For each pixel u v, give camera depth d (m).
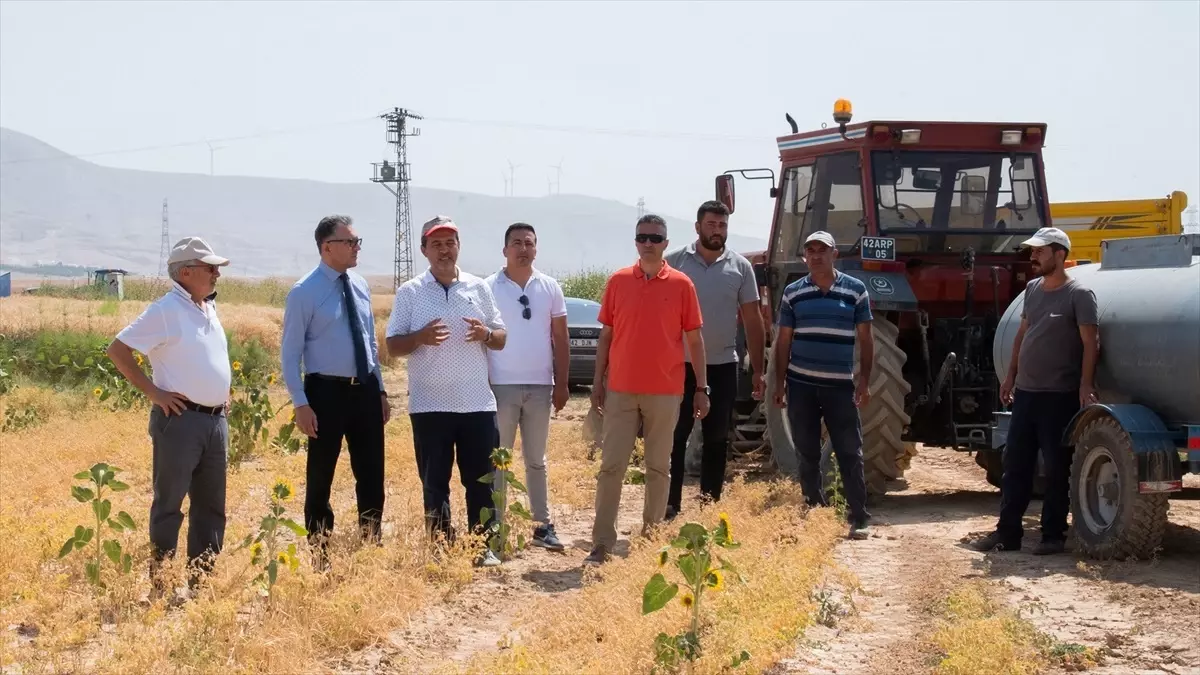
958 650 5.24
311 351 7.38
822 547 7.52
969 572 7.24
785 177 11.87
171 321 6.59
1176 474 7.29
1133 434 7.29
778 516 8.39
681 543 5.39
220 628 5.59
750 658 5.15
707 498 9.09
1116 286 8.04
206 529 6.88
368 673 5.36
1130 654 5.46
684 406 9.02
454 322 7.75
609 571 6.94
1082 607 6.31
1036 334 7.94
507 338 8.29
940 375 9.95
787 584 6.25
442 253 7.77
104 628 5.96
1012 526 7.97
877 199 10.42
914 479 11.78
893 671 5.27
